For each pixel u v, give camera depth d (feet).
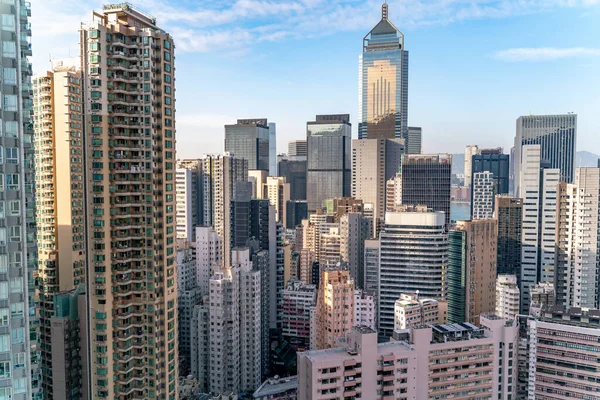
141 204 427.74
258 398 650.84
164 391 434.30
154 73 428.56
